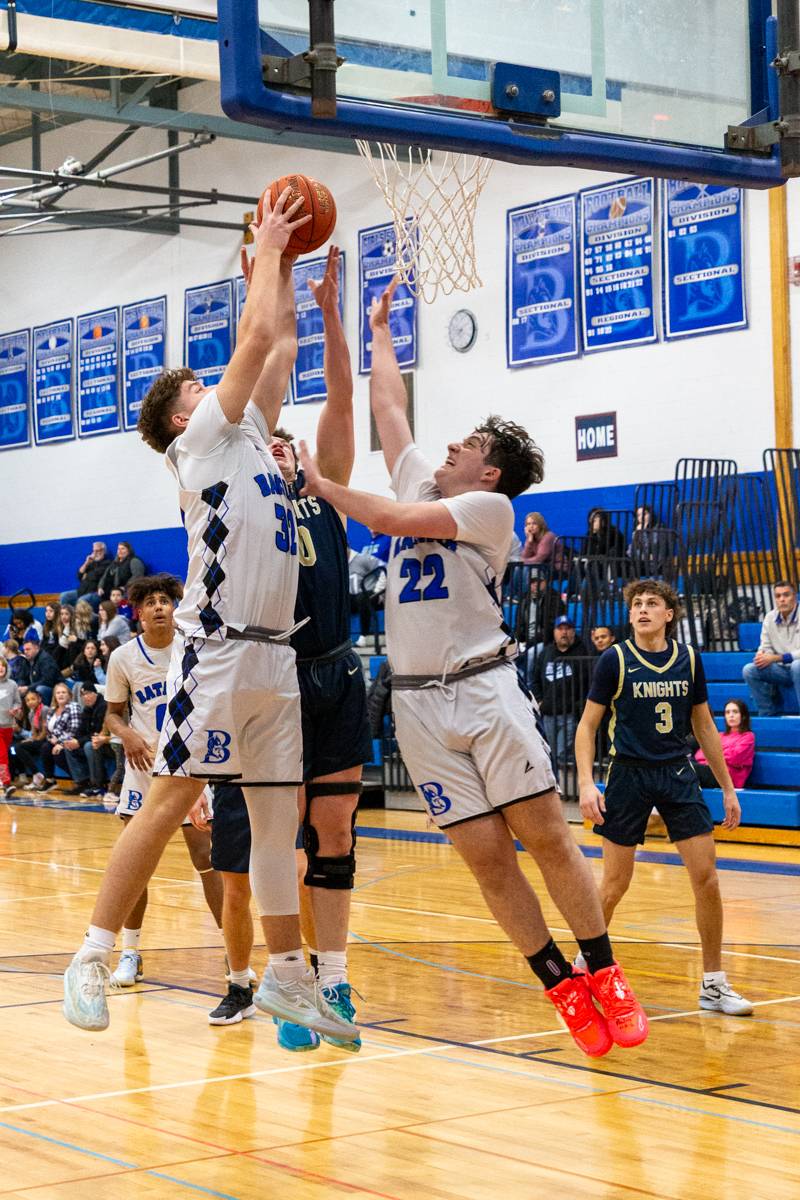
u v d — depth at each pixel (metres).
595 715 5.54
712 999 5.33
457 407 15.20
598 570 12.61
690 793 5.40
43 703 16.50
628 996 3.92
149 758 6.02
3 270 20.77
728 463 12.87
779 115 5.11
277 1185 3.39
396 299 15.74
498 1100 4.13
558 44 4.77
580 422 14.10
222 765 3.61
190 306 18.11
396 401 4.46
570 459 14.20
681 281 13.30
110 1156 3.61
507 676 3.99
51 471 20.12
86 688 15.77
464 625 3.97
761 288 12.74
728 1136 3.78
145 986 5.85
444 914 7.69
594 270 13.98
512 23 4.69
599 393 13.96
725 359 13.00
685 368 13.29
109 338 19.20
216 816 5.09
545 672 12.17
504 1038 4.91
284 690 3.73
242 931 5.13
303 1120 3.94
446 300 15.27
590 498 14.02
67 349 19.80
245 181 17.25
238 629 3.63
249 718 3.68
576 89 4.79
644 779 5.44
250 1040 4.90
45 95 14.30
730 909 7.67
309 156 16.50
